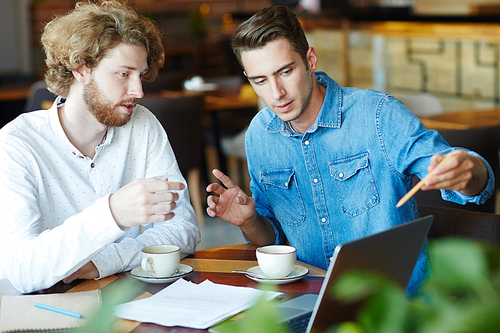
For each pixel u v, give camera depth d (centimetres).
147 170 158
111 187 149
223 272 125
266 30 133
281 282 115
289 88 138
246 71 141
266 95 141
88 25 132
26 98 470
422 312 34
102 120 139
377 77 643
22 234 123
